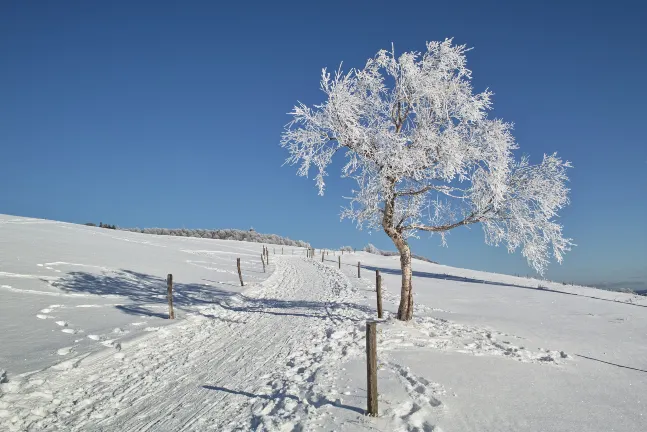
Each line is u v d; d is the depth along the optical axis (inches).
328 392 277.6
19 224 1456.7
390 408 249.3
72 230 1605.6
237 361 369.1
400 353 375.6
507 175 474.3
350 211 503.5
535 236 470.0
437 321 540.7
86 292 623.5
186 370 343.6
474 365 345.1
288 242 4352.9
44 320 446.9
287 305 693.9
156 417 250.1
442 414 243.1
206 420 243.9
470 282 1178.0
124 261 1010.7
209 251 1982.0
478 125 464.8
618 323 579.5
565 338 471.8
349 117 450.0
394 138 435.2
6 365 308.2
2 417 238.7
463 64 464.8
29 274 650.2
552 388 299.9
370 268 1631.4
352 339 432.8
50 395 276.1
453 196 467.8
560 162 465.7
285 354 386.9
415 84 448.8
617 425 239.3
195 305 652.1
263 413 249.4
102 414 255.0
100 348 376.8
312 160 461.7
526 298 844.0
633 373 350.6
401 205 520.4
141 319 514.6
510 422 236.8
